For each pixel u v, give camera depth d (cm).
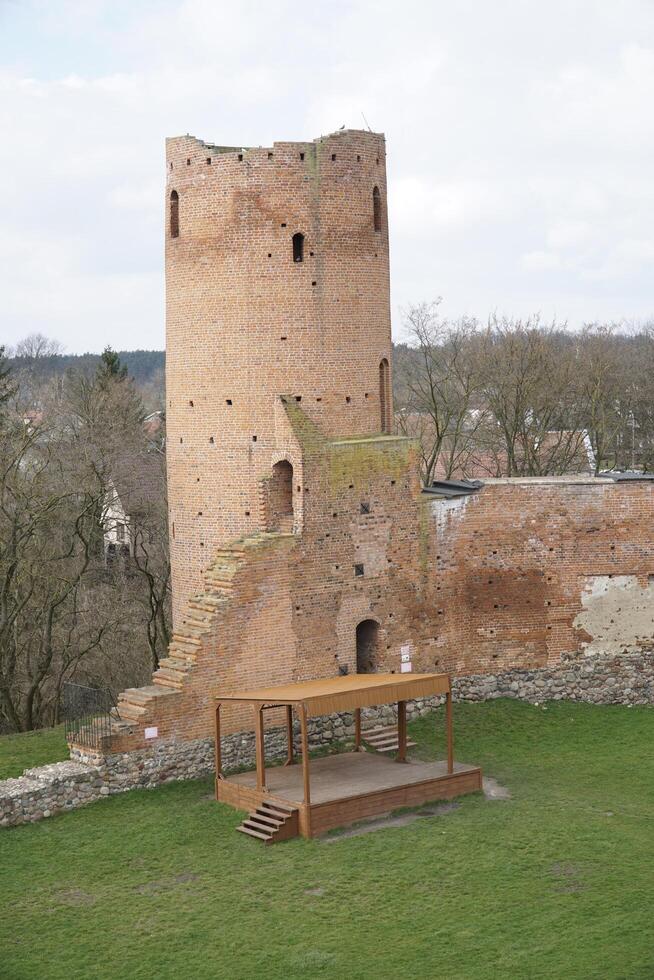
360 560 3853
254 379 3812
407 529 3956
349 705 3192
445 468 7144
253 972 2486
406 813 3262
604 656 4172
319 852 3025
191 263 3875
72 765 3388
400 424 6838
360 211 3909
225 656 3562
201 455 3909
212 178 3812
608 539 4150
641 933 2559
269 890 2834
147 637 5412
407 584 3972
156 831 3152
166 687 3503
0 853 3041
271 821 3120
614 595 4162
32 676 4844
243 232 3788
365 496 3853
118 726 3384
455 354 6456
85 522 5447
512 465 6306
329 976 2456
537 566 4138
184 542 3997
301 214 3812
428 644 4031
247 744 3584
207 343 3859
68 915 2742
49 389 7869
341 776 3384
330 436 3872
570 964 2447
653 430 7625
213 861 2995
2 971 2516
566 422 7094
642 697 4172
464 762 3644
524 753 3728
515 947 2533
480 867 2914
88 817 3244
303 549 3722
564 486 4128
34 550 5188
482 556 4106
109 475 5669
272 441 3806
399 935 2611
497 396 6675
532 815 3228
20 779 3300
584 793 3403
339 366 3884
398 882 2853
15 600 4784
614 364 7188
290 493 3831
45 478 5391
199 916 2727
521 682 4147
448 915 2689
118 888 2867
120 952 2581
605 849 2995
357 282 3912
